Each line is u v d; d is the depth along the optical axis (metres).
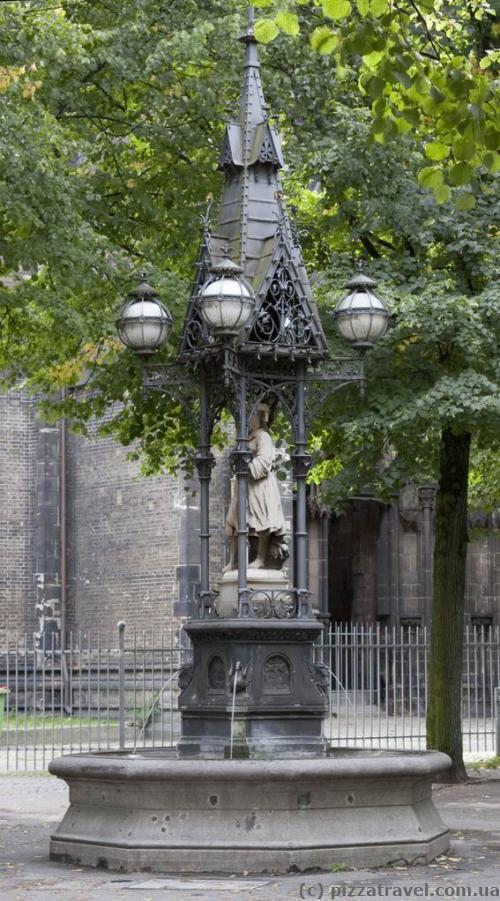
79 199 28.58
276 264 19.50
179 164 32.78
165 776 16.78
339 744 38.91
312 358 19.78
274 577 19.52
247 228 19.94
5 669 54.84
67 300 28.69
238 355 19.27
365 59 15.81
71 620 55.91
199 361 19.67
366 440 29.09
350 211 30.08
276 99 31.02
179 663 49.94
